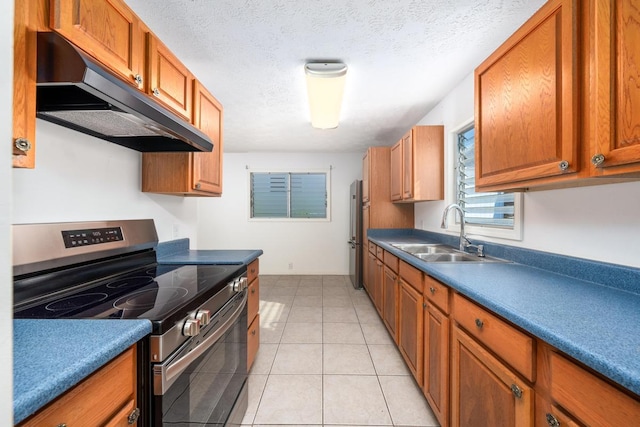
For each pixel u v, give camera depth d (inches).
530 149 42.4
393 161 134.4
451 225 101.4
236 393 58.4
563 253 53.8
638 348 24.4
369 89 95.0
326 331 105.0
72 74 31.2
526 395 31.8
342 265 199.3
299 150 191.8
